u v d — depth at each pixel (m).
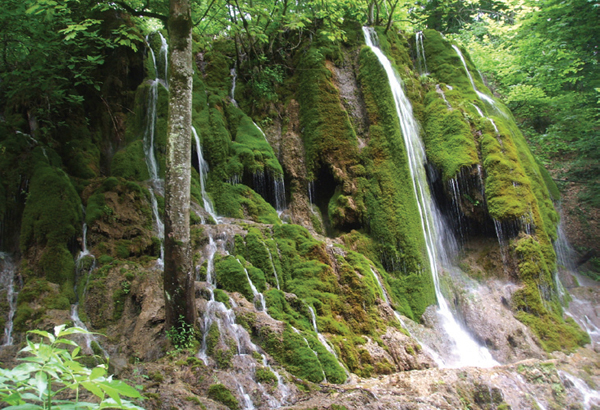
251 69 14.02
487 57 20.33
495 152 12.20
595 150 17.53
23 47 9.70
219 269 8.05
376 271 10.23
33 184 8.45
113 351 6.62
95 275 7.67
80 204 8.65
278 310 7.71
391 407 5.86
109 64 11.62
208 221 9.82
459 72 14.71
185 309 6.51
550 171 17.91
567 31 17.72
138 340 6.69
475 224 12.30
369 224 11.38
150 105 11.75
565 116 18.41
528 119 20.08
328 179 12.45
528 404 7.12
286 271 8.85
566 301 11.55
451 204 12.50
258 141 12.44
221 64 13.86
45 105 9.86
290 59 14.32
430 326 9.77
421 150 12.97
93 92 11.37
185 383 5.68
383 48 14.46
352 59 14.09
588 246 14.86
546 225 12.96
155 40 12.85
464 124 12.73
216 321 6.82
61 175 8.75
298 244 9.38
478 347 9.61
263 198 11.99
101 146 11.11
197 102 12.37
